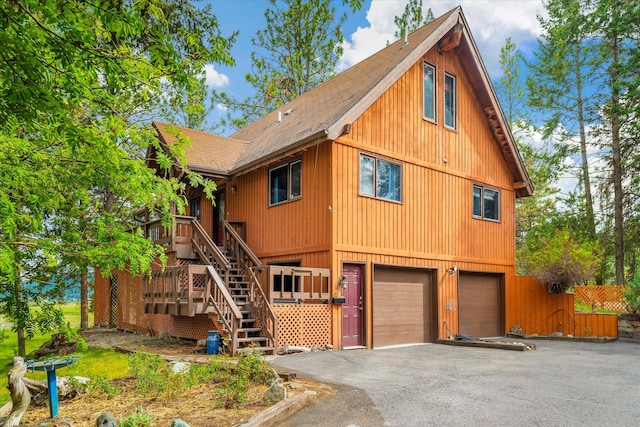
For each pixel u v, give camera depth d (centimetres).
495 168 1759
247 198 1553
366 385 730
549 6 2486
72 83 423
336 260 1209
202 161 1523
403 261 1380
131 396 670
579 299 1769
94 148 437
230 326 1062
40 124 500
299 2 2462
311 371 844
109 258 688
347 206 1245
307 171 1305
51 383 594
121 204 1703
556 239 1694
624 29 2052
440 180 1530
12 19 331
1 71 352
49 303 830
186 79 466
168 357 999
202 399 638
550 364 972
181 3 854
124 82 525
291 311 1148
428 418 563
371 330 1275
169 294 1198
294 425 536
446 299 1504
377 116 1350
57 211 892
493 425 541
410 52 1378
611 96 2234
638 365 965
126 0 450
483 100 1691
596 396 682
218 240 1692
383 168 1356
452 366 932
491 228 1712
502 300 1730
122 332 1667
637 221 2119
